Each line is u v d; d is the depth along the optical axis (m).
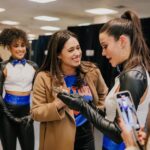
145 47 1.30
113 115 1.29
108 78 3.27
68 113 1.76
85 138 1.88
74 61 1.80
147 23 2.85
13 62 3.00
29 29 10.55
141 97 1.20
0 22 9.09
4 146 2.97
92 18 7.67
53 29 10.38
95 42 3.59
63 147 1.76
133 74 1.22
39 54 5.04
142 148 1.06
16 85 2.98
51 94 1.78
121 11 6.52
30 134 2.98
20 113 2.99
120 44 1.28
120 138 1.23
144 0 5.30
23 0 5.75
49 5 6.14
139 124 1.17
